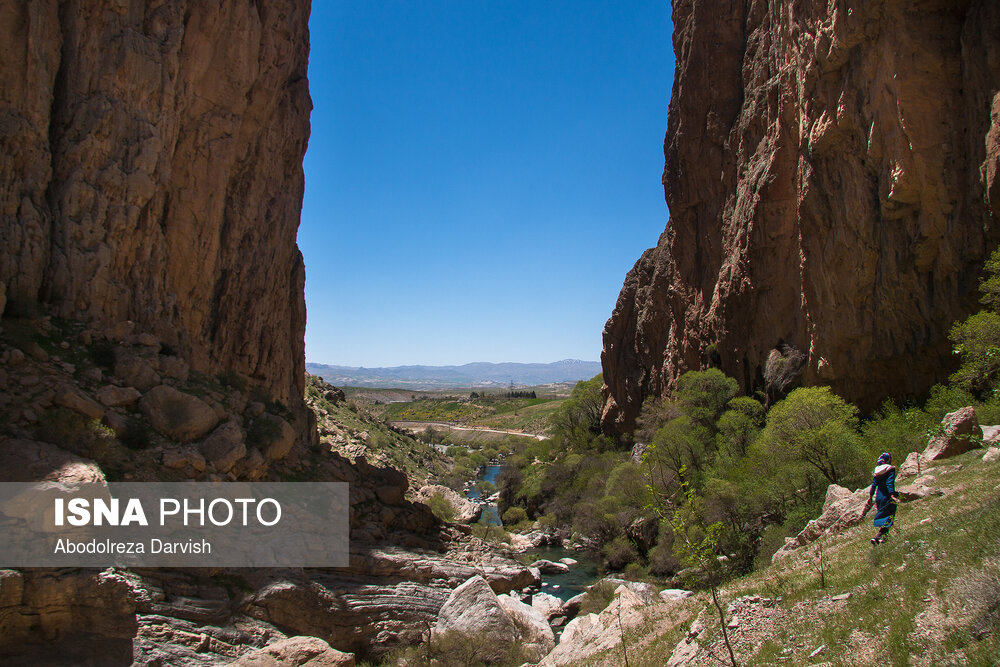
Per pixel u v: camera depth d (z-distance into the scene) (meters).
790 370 37.88
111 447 19.41
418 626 23.55
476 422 159.88
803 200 35.00
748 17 50.38
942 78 26.27
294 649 15.38
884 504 11.85
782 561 14.98
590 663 14.76
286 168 36.00
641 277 72.19
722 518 29.56
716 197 52.84
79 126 23.19
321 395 61.53
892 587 9.65
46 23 22.33
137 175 24.17
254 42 30.56
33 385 18.94
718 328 48.56
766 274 41.78
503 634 22.52
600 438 71.38
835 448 25.62
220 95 28.77
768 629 10.67
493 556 35.34
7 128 20.77
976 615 7.71
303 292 37.72
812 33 33.78
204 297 28.03
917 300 28.55
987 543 9.16
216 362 29.05
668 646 12.74
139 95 24.69
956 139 25.95
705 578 16.03
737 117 50.75
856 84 30.09
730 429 38.81
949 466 16.05
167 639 16.20
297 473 29.14
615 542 40.47
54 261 21.97
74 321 22.08
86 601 15.23
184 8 27.06
